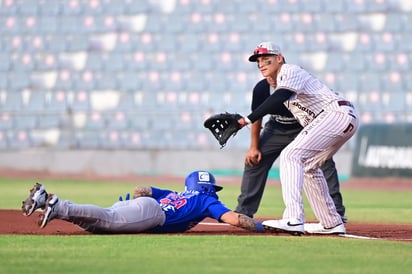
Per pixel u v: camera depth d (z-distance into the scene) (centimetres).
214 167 7269
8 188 5362
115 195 4650
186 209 2077
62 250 1664
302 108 2130
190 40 8025
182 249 1692
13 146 7725
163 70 7925
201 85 7825
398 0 8019
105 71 8000
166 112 7519
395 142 6350
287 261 1530
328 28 7956
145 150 7375
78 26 8206
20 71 8094
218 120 2098
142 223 1998
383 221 3044
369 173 6412
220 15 8094
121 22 8175
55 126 7706
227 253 1634
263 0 8112
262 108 2062
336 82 7769
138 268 1420
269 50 2125
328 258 1580
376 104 7644
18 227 2314
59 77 8038
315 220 3059
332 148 2133
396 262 1539
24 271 1379
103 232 1983
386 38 7912
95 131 7631
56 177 6881
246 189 2600
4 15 8356
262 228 2088
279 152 2569
